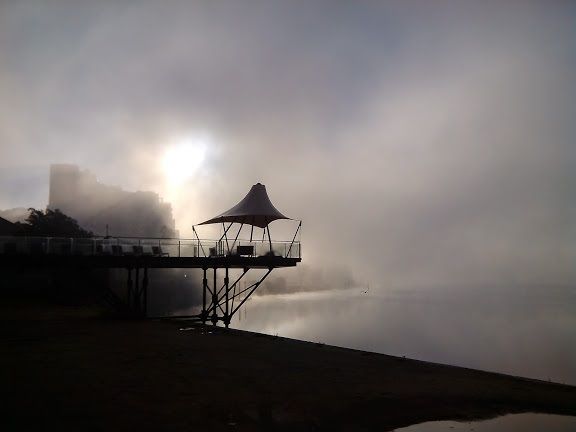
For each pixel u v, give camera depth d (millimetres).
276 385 12805
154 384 12602
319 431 9172
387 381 13672
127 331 24406
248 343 20719
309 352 18531
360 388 12672
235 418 9797
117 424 9203
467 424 9898
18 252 29500
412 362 17000
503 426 9820
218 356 17250
